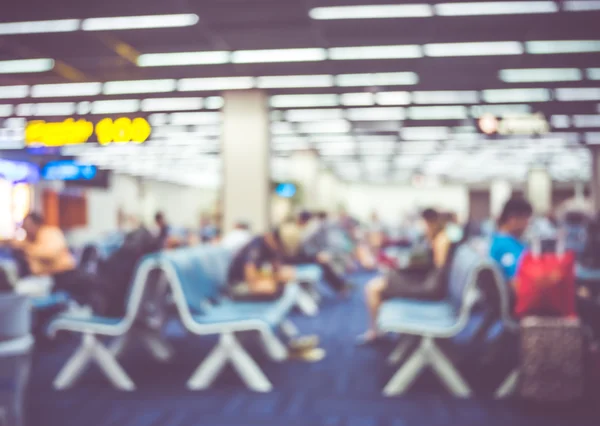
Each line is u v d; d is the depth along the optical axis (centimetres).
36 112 1230
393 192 4122
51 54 882
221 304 560
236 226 875
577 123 1603
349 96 1210
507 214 471
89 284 618
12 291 268
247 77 1005
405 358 535
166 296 570
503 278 414
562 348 389
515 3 690
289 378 482
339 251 1305
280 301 580
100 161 2462
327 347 605
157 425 367
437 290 554
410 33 798
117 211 2927
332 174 3070
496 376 483
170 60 912
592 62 942
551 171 3359
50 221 2002
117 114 883
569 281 400
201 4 689
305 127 1638
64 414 389
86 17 730
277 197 1605
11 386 251
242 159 1032
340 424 367
